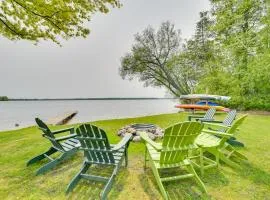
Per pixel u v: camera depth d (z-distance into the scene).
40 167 3.15
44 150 4.22
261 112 12.78
